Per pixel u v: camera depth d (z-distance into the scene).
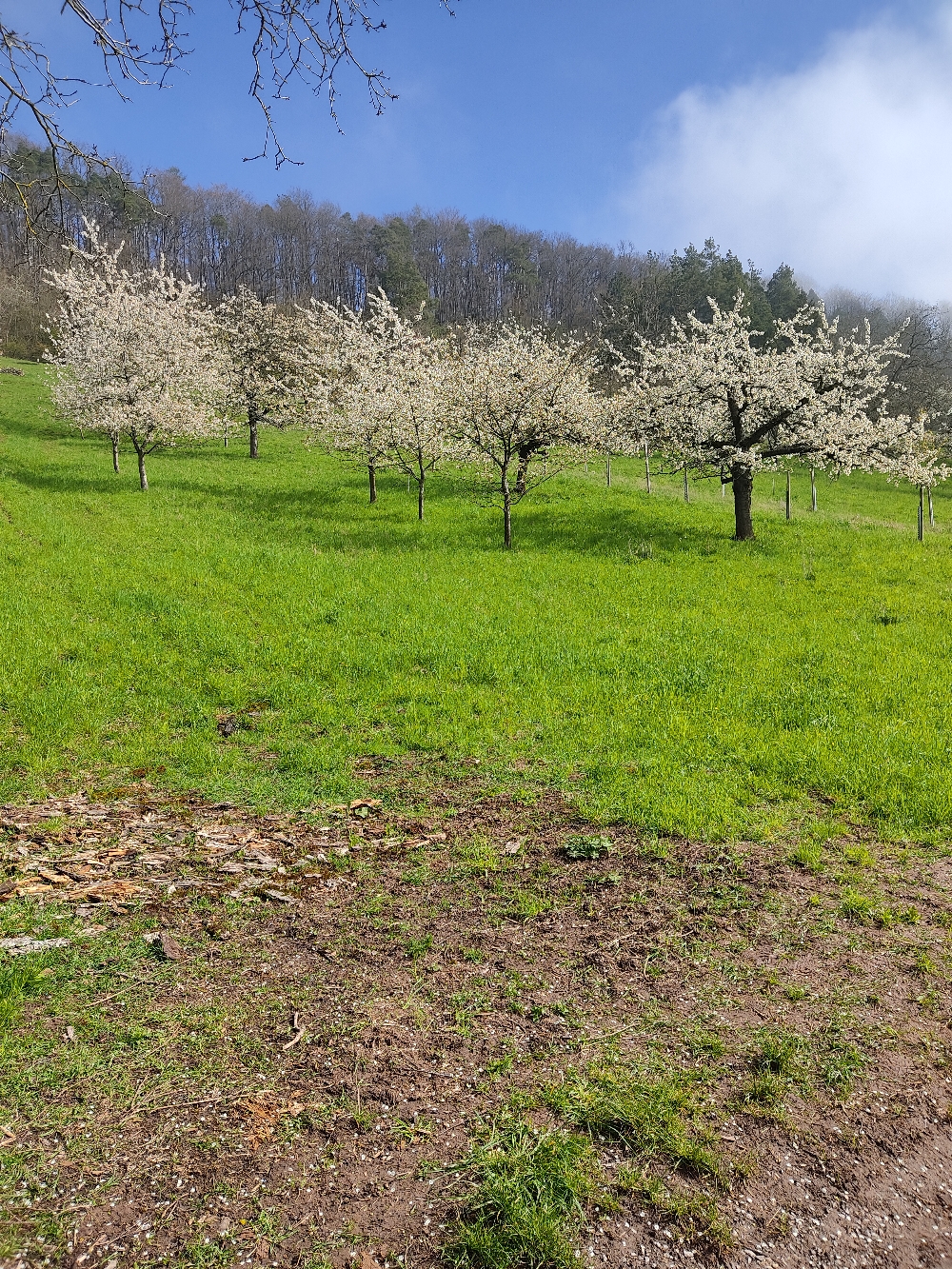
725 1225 3.24
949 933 5.45
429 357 30.41
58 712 9.71
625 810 7.40
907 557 21.75
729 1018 4.56
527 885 6.12
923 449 26.22
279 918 5.59
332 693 11.06
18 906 5.47
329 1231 3.14
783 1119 3.80
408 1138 3.61
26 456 32.78
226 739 9.52
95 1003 4.50
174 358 31.28
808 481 45.56
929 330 65.81
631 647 13.22
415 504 28.83
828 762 8.42
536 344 27.86
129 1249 3.01
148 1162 3.41
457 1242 3.11
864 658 12.57
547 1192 3.31
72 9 4.79
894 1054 4.28
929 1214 3.33
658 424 25.53
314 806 7.67
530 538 23.64
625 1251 3.12
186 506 26.62
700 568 20.17
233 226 96.19
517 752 9.05
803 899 5.93
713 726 9.68
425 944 5.25
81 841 6.68
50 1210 3.15
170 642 12.99
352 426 27.19
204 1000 4.59
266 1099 3.81
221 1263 2.98
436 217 111.69
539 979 4.91
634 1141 3.63
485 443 24.00
